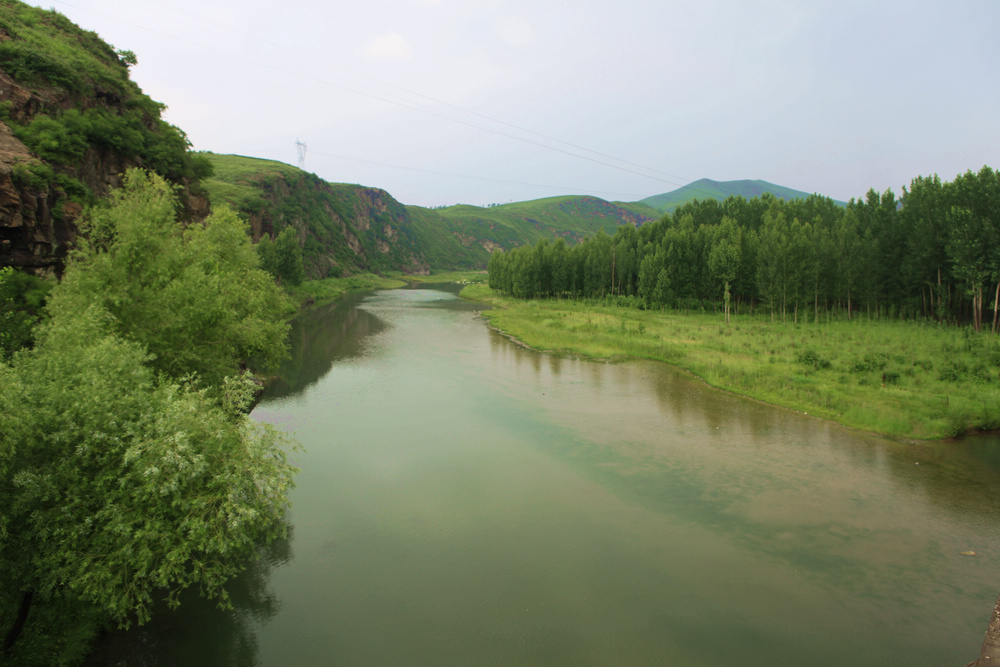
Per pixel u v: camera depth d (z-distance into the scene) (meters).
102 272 17.75
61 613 11.52
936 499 19.20
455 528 17.09
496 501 18.94
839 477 21.05
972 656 11.70
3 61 31.72
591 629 12.55
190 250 21.48
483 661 11.54
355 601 13.53
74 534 9.63
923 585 14.28
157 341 18.06
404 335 58.03
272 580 14.35
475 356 45.81
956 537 16.72
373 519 17.59
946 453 23.50
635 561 15.34
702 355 42.66
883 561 15.40
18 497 9.38
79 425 10.30
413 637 12.29
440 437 25.39
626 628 12.59
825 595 13.86
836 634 12.40
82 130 32.12
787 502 18.95
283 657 11.62
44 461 10.06
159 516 10.41
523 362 43.28
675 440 25.12
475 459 22.73
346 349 48.78
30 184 24.47
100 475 10.17
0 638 9.89
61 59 35.53
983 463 22.36
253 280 29.33
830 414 28.44
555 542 16.31
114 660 11.38
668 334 54.59
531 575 14.63
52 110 32.28
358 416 28.52
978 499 19.19
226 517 11.25
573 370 40.25
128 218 19.02
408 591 13.93
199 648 11.85
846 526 17.33
